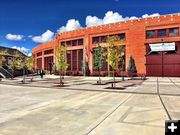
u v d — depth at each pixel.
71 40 59.28
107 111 10.84
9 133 7.36
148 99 14.74
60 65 31.73
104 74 50.50
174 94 17.06
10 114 10.41
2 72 50.47
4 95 18.08
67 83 30.44
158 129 7.55
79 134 7.14
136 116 9.61
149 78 39.94
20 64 47.44
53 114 10.31
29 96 17.19
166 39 43.59
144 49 45.91
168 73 43.66
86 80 37.16
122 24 49.16
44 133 7.32
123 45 48.78
